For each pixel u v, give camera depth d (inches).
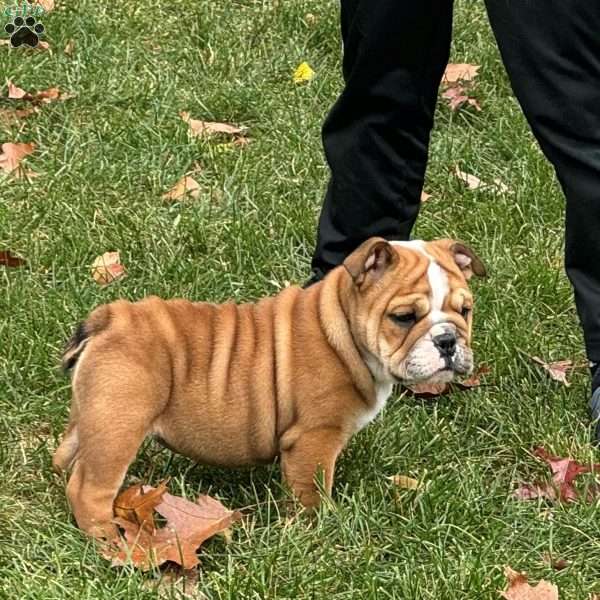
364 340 81.0
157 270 100.9
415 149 93.4
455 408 93.6
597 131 87.1
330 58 127.6
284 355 81.2
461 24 131.0
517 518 84.2
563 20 85.0
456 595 77.6
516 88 87.6
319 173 112.8
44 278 100.3
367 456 87.7
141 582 76.8
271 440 81.8
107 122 115.3
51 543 79.1
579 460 89.2
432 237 107.9
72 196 107.5
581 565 81.7
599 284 91.1
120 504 79.9
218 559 79.9
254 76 124.0
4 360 92.0
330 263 96.0
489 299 100.3
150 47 126.2
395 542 81.5
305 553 79.2
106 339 78.9
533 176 114.7
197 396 80.4
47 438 88.0
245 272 102.8
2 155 110.9
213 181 112.1
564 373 96.0
